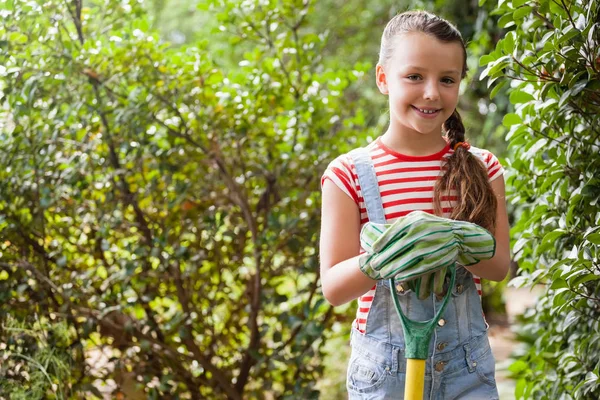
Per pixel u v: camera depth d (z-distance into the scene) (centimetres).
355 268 162
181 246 297
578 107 192
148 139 295
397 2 568
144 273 295
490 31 435
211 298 322
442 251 148
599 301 192
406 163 175
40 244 299
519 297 782
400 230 150
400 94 169
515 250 226
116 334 299
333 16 690
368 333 174
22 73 275
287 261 312
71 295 285
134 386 298
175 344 306
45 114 284
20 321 287
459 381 171
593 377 193
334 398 393
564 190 205
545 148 216
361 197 175
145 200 305
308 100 312
